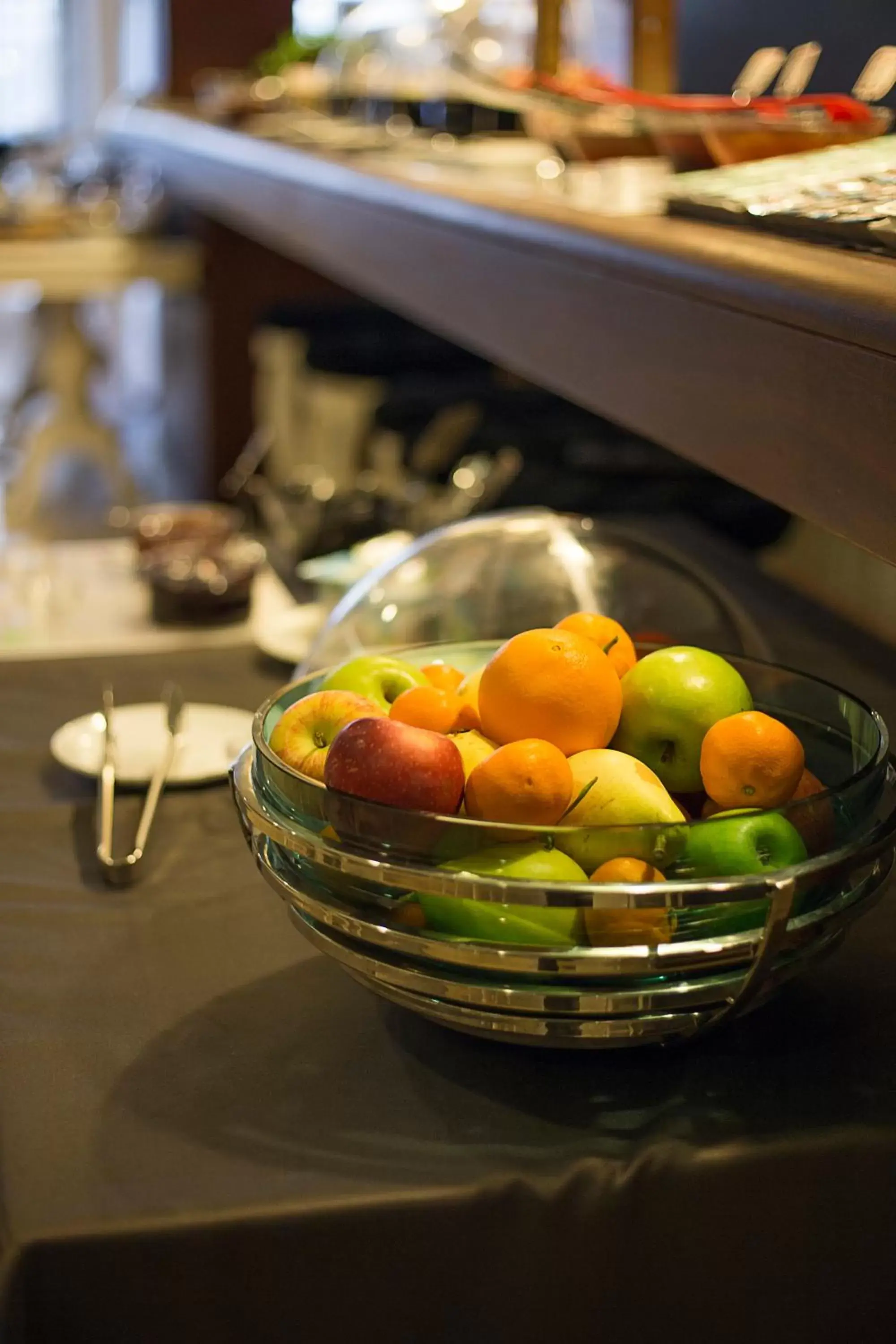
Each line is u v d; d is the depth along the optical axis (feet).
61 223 13.44
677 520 6.42
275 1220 2.14
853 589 5.98
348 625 3.87
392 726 2.26
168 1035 2.61
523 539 3.86
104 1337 2.14
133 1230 2.11
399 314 12.01
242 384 13.10
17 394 16.20
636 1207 2.23
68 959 2.89
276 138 7.79
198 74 13.50
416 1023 2.63
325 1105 2.39
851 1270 2.33
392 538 5.63
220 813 3.58
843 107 3.61
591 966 2.16
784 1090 2.40
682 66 5.68
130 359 21.29
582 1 6.50
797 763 2.35
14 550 6.10
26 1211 2.13
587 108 4.05
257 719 2.59
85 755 3.83
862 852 2.22
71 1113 2.37
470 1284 2.22
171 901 3.14
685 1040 2.34
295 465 11.54
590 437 8.16
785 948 2.27
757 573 5.62
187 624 5.34
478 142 6.16
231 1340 2.18
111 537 13.67
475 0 6.70
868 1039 2.54
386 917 2.30
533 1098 2.39
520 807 2.24
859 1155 2.28
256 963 2.88
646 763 2.48
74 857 3.35
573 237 3.31
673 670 2.46
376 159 5.92
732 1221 2.27
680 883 2.08
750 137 3.66
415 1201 2.17
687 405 2.88
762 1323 2.33
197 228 13.12
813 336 2.38
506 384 9.87
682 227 3.08
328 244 5.86
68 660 4.77
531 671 2.40
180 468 16.22
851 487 2.31
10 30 22.35
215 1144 2.29
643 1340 2.29
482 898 2.11
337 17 11.19
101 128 17.16
